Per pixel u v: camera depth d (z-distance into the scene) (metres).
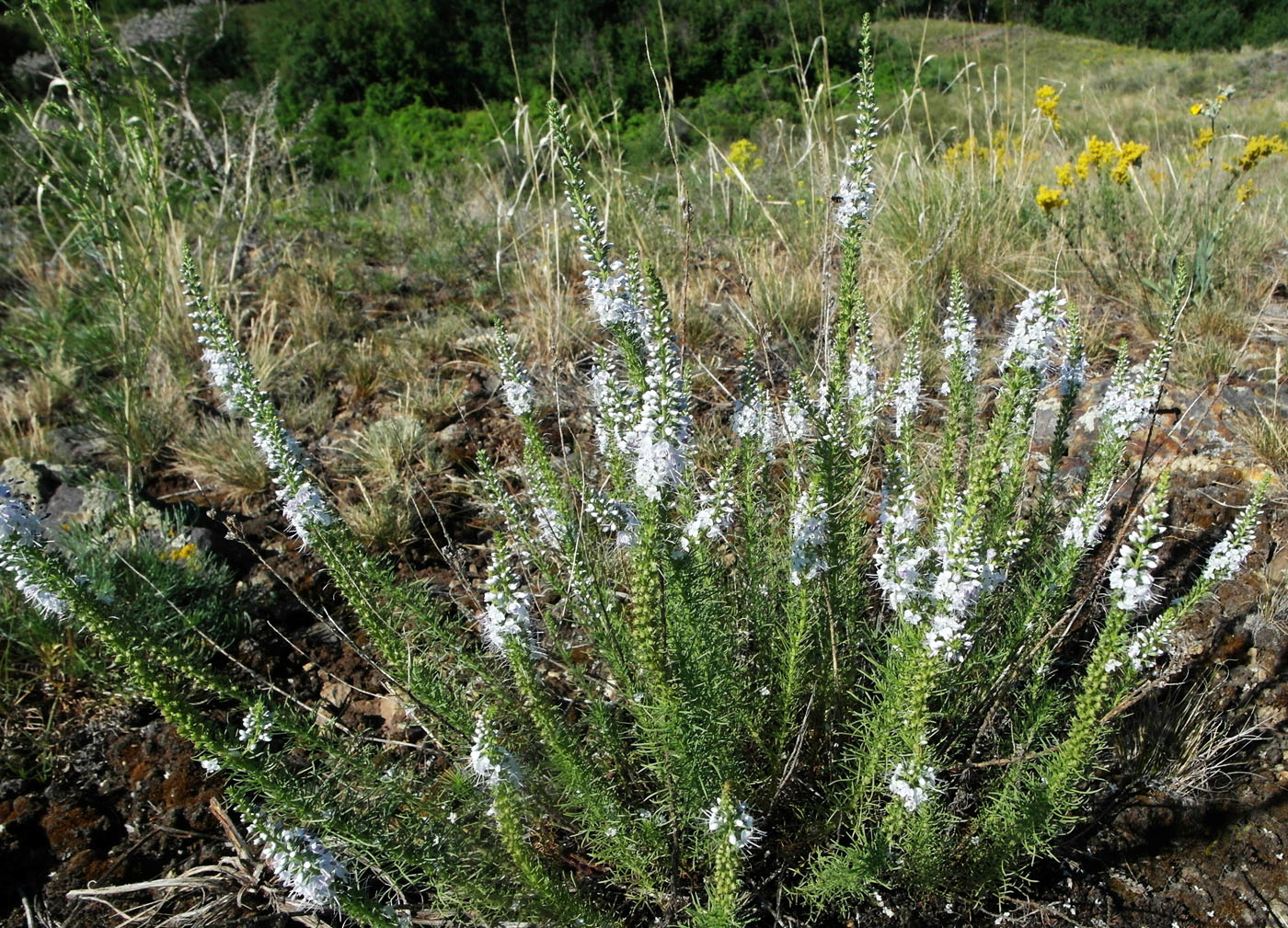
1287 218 6.29
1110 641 2.15
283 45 17.61
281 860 1.92
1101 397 4.26
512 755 2.14
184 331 5.54
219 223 6.44
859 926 2.55
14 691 3.22
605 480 3.43
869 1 13.79
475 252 6.92
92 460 4.63
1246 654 3.22
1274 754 2.94
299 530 2.55
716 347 5.18
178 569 3.54
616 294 2.24
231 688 2.09
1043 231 6.07
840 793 2.61
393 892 2.59
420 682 2.44
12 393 5.16
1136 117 13.10
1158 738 2.89
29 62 7.79
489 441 4.69
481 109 17.23
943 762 2.68
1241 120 12.88
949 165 6.93
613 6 14.26
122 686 3.16
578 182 2.19
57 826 2.81
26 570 1.91
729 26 13.23
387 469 4.36
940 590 2.05
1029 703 2.73
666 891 2.57
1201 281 5.07
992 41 19.59
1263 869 2.64
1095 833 2.80
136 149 4.82
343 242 7.28
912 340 2.88
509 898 2.25
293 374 5.30
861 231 2.67
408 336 5.69
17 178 6.98
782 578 2.88
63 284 6.18
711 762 2.41
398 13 17.25
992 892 2.56
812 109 5.73
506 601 2.16
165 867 2.73
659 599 2.20
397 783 2.44
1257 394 4.38
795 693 2.64
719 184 7.53
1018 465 2.71
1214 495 3.79
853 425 2.75
